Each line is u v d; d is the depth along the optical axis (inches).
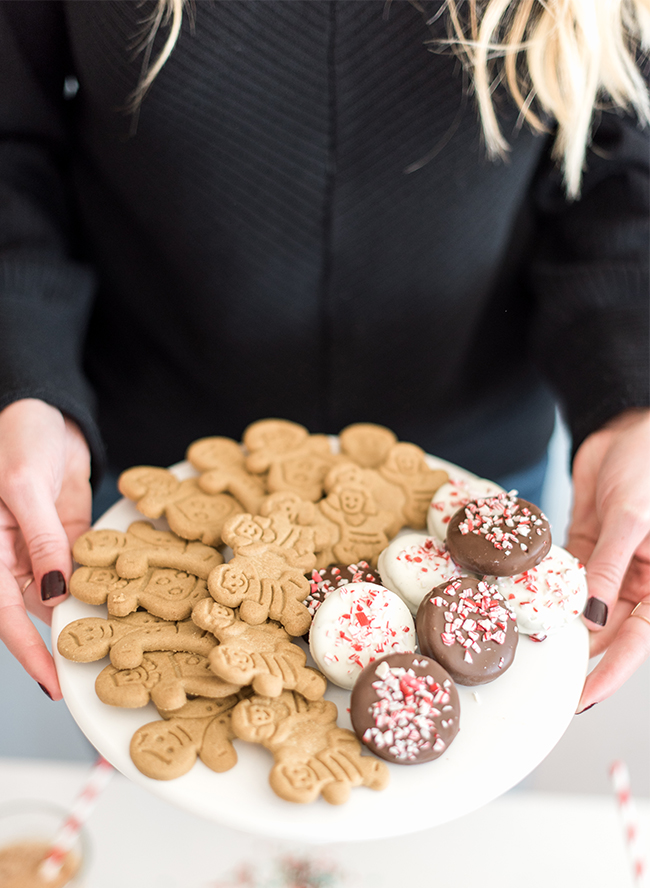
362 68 22.7
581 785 31.5
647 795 31.1
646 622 21.0
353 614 20.0
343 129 23.6
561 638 20.6
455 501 23.0
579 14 21.1
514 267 28.2
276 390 28.1
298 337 27.1
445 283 26.3
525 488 32.0
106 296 28.1
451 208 25.0
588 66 22.0
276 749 18.1
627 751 31.6
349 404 28.3
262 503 23.0
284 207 24.7
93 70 24.0
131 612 20.4
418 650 20.1
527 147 24.8
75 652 19.3
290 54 22.6
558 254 27.7
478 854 25.3
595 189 26.7
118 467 29.7
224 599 20.2
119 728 18.6
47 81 25.8
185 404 28.7
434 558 21.6
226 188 24.6
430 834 25.9
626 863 25.2
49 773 27.0
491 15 21.1
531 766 18.4
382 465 24.7
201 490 23.7
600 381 24.1
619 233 25.9
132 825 25.9
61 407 22.9
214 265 25.8
